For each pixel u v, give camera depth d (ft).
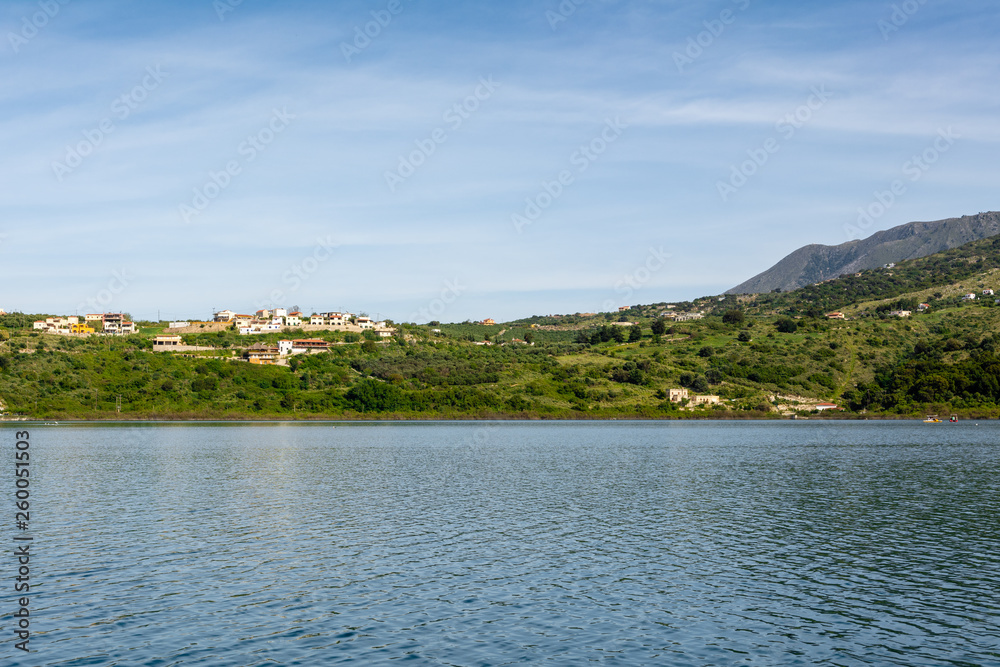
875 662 113.19
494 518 223.92
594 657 114.11
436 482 311.27
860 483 307.37
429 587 148.77
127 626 126.00
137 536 195.11
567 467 373.61
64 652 114.83
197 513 231.09
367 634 123.03
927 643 120.37
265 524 212.84
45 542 187.42
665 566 165.68
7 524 211.61
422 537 195.21
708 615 132.98
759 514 232.12
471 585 150.30
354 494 273.95
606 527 209.87
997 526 212.02
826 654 115.96
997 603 140.26
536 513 232.94
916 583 153.17
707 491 284.20
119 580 152.56
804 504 252.01
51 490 282.15
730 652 116.47
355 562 168.14
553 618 131.13
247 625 126.82
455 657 113.91
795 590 147.84
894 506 247.29
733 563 168.66
